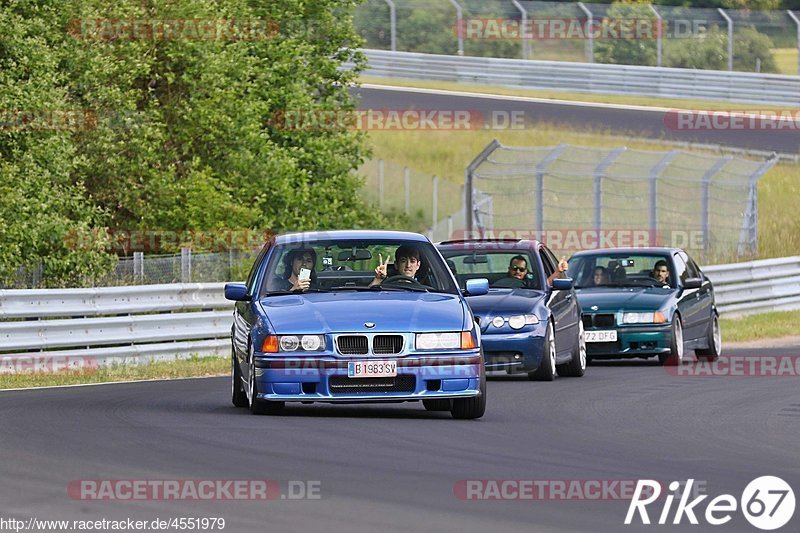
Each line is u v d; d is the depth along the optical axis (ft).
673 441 114.62
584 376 187.32
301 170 330.34
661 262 218.59
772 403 147.95
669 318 204.85
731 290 305.94
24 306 192.65
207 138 298.15
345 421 124.57
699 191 425.28
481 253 189.78
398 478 91.09
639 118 506.48
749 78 529.86
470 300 178.70
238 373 139.44
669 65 572.92
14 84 241.14
